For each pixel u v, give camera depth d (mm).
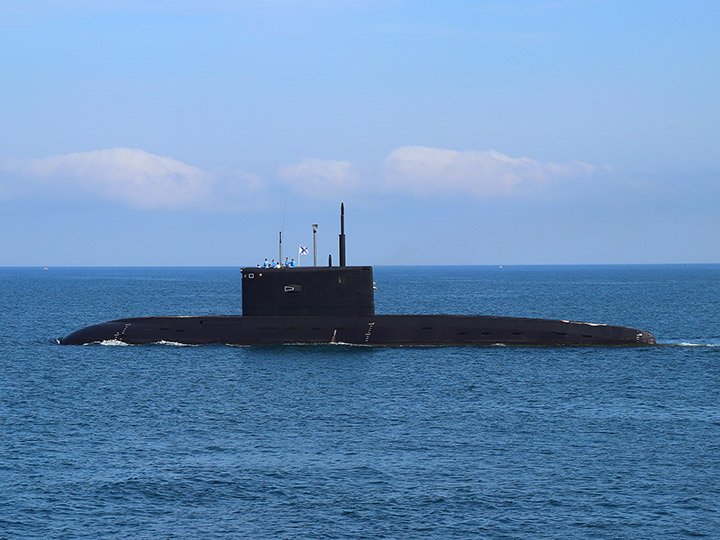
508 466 99938
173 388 146125
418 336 186000
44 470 98188
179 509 86562
